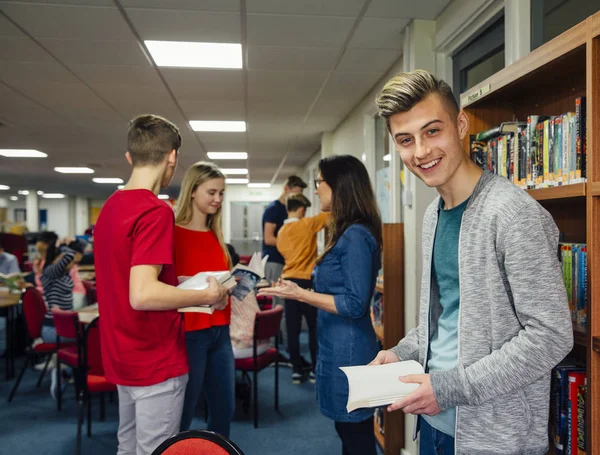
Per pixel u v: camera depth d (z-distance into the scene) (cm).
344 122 533
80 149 710
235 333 319
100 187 1318
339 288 170
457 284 102
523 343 84
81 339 290
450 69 279
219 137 635
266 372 446
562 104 137
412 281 278
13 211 1872
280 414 342
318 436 305
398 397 93
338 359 165
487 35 236
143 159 158
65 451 283
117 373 150
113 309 149
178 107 470
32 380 424
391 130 99
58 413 345
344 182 171
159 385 151
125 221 145
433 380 90
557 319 83
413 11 264
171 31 283
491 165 150
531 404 94
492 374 85
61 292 402
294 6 253
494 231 90
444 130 94
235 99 441
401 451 281
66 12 255
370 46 313
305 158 831
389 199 388
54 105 456
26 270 778
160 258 145
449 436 107
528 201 88
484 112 158
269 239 498
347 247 165
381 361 118
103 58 329
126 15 260
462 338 95
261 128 579
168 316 153
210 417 215
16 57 325
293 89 411
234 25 276
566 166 114
